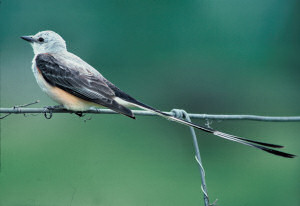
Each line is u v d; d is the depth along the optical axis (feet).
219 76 45.83
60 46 28.60
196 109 44.91
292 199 36.68
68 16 43.24
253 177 38.32
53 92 25.81
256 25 47.11
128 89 44.09
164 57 45.24
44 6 42.19
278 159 39.83
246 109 45.32
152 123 40.86
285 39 47.39
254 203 35.88
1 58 40.04
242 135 42.29
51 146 36.37
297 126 43.37
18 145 36.52
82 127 39.01
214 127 41.83
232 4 46.60
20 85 39.65
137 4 44.88
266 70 46.73
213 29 46.37
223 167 39.42
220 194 36.40
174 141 41.01
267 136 42.73
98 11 44.04
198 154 22.16
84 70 26.13
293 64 47.09
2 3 40.73
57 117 38.88
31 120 37.99
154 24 45.32
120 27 44.47
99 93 24.98
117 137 39.55
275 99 45.60
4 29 40.88
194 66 45.52
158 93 44.47
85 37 43.68
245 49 46.65
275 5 47.55
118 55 44.37
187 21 45.88
